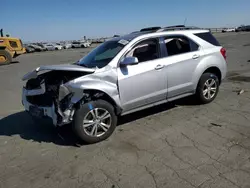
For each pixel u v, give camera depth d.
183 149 3.36
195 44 4.88
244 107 4.87
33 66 15.54
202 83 4.98
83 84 3.51
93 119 3.68
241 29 60.62
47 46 43.62
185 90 4.76
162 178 2.75
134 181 2.73
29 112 4.15
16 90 8.23
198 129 3.98
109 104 3.80
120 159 3.22
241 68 9.59
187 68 4.66
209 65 4.98
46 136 4.16
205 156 3.14
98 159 3.27
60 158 3.37
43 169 3.11
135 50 4.13
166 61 4.38
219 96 5.75
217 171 2.80
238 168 2.83
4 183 2.86
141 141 3.71
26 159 3.40
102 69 3.77
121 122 4.55
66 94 3.46
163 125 4.26
